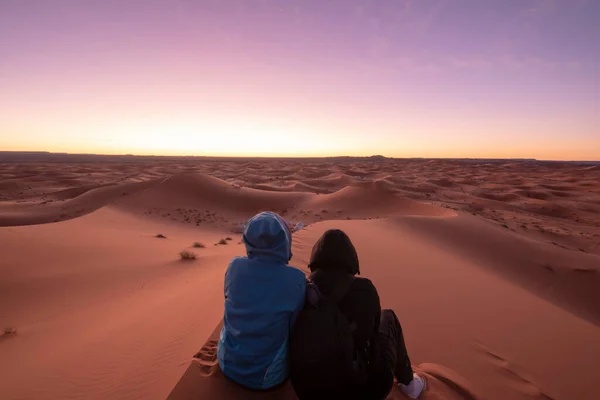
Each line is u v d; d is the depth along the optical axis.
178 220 48.22
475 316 8.48
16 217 49.06
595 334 8.99
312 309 2.59
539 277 20.20
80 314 11.16
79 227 29.39
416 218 27.64
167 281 15.06
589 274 19.95
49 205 57.47
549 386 5.73
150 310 9.20
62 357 6.55
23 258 17.14
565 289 19.05
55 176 125.19
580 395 5.70
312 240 14.37
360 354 2.62
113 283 15.18
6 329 9.55
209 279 12.20
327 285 2.70
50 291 13.90
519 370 6.07
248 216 56.28
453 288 10.70
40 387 5.24
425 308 8.41
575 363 6.88
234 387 2.94
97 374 5.36
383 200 57.78
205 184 64.56
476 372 5.54
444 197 82.44
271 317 2.59
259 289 2.63
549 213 73.56
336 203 59.19
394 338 3.08
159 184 62.25
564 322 9.52
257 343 2.63
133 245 24.42
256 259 2.73
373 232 19.94
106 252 20.73
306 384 2.48
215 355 3.72
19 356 7.50
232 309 2.71
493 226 29.78
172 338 5.92
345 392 2.45
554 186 119.62
